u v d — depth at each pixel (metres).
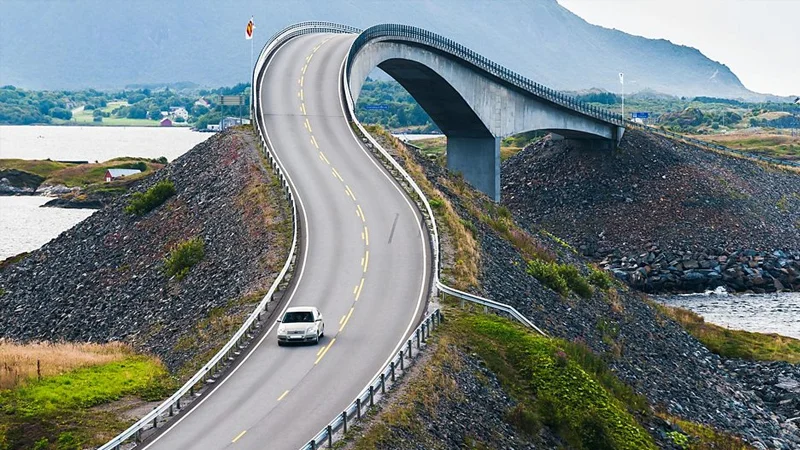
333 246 58.84
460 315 48.31
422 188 71.56
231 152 80.00
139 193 79.50
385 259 56.81
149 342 52.41
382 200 67.81
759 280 107.00
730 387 61.44
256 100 87.44
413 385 37.75
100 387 40.19
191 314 54.25
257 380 39.62
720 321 88.44
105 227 76.62
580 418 41.41
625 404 46.50
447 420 36.59
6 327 65.06
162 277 62.84
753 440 51.31
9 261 78.56
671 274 108.75
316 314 45.28
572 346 48.47
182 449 32.50
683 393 55.72
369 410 35.06
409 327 46.12
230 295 53.88
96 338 58.09
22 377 40.62
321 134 83.81
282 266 55.59
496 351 44.97
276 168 72.50
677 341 68.31
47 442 34.59
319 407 36.28
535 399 42.41
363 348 43.22
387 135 86.06
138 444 33.19
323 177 72.69
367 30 98.69
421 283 53.06
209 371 40.81
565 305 62.12
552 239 88.69
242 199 68.88
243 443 32.88
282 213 64.50
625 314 68.06
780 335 79.19
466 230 64.19
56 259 74.06
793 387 62.97
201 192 75.12
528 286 61.50
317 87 96.06
